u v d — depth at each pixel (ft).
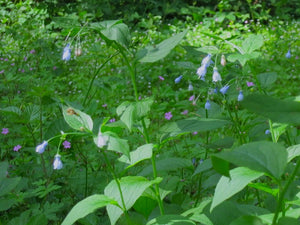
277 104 4.21
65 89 18.58
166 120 15.46
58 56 21.09
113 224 6.33
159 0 37.22
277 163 4.69
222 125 7.06
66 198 9.55
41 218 7.70
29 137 11.74
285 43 26.43
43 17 28.37
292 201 5.80
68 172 10.67
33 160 11.05
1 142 11.93
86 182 9.68
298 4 37.96
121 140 5.97
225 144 9.14
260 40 6.53
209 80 8.80
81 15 24.44
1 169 8.66
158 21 32.76
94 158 10.57
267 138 9.94
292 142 10.41
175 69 20.52
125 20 33.37
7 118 12.86
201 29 30.35
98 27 6.52
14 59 21.04
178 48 24.14
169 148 12.65
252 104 4.24
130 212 8.35
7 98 14.33
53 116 13.97
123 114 6.32
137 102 6.35
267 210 6.62
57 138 6.53
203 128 7.04
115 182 6.74
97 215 9.04
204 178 10.53
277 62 22.99
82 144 11.70
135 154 6.85
